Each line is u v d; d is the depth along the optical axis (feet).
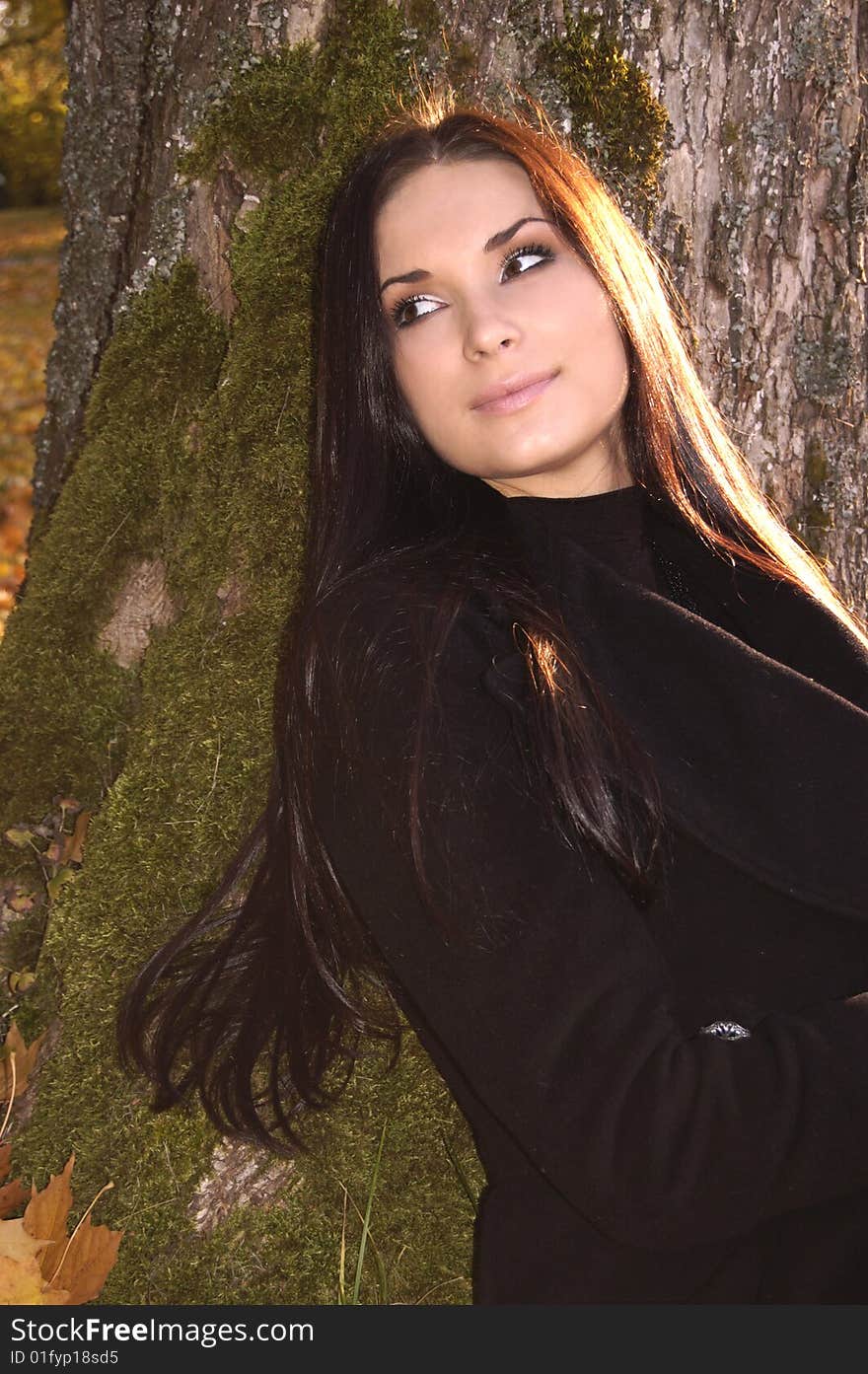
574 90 5.77
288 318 5.81
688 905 3.98
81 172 6.61
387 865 3.83
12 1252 4.94
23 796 6.32
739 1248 3.87
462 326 4.49
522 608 4.14
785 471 6.36
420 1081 5.55
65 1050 5.55
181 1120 5.36
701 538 4.92
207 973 5.20
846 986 3.97
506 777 3.72
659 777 3.91
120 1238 5.21
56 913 5.67
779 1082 3.48
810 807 3.87
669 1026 3.59
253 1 5.79
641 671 4.13
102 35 6.33
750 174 6.06
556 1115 3.49
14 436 24.22
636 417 4.85
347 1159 5.47
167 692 5.84
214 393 6.00
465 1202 5.62
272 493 5.84
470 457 4.59
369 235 4.65
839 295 6.30
